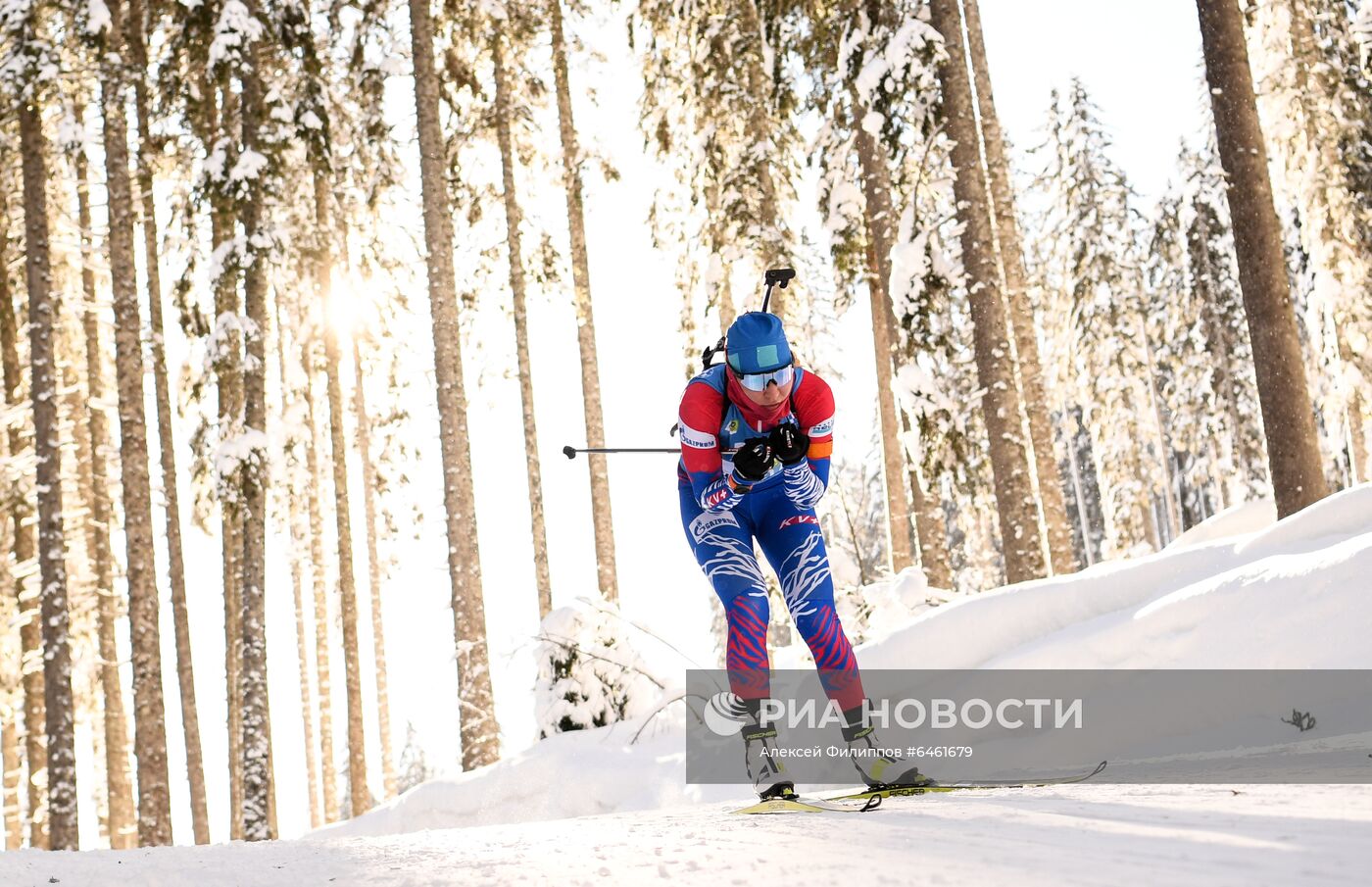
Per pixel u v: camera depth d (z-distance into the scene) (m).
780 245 16.62
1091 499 44.00
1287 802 2.43
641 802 7.70
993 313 12.15
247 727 14.22
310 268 21.05
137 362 15.14
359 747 21.59
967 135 12.38
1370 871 1.58
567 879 2.18
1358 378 18.58
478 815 8.52
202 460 20.48
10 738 21.58
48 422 15.74
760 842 2.49
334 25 17.20
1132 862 1.84
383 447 24.67
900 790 3.82
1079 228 31.61
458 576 14.35
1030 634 6.68
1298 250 25.30
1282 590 5.32
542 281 20.14
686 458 3.86
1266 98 18.89
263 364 15.08
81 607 20.09
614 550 18.20
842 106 16.39
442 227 15.06
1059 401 37.62
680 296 19.94
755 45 16.70
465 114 19.69
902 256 13.74
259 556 14.69
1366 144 18.78
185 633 18.97
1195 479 39.41
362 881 2.46
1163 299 37.12
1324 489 9.04
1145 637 5.71
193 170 19.03
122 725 20.02
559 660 9.44
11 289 20.38
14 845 21.22
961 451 13.49
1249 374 31.20
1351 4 20.00
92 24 15.28
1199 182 32.12
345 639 21.95
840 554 15.48
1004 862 1.94
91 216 20.17
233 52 15.07
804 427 3.87
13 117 16.50
